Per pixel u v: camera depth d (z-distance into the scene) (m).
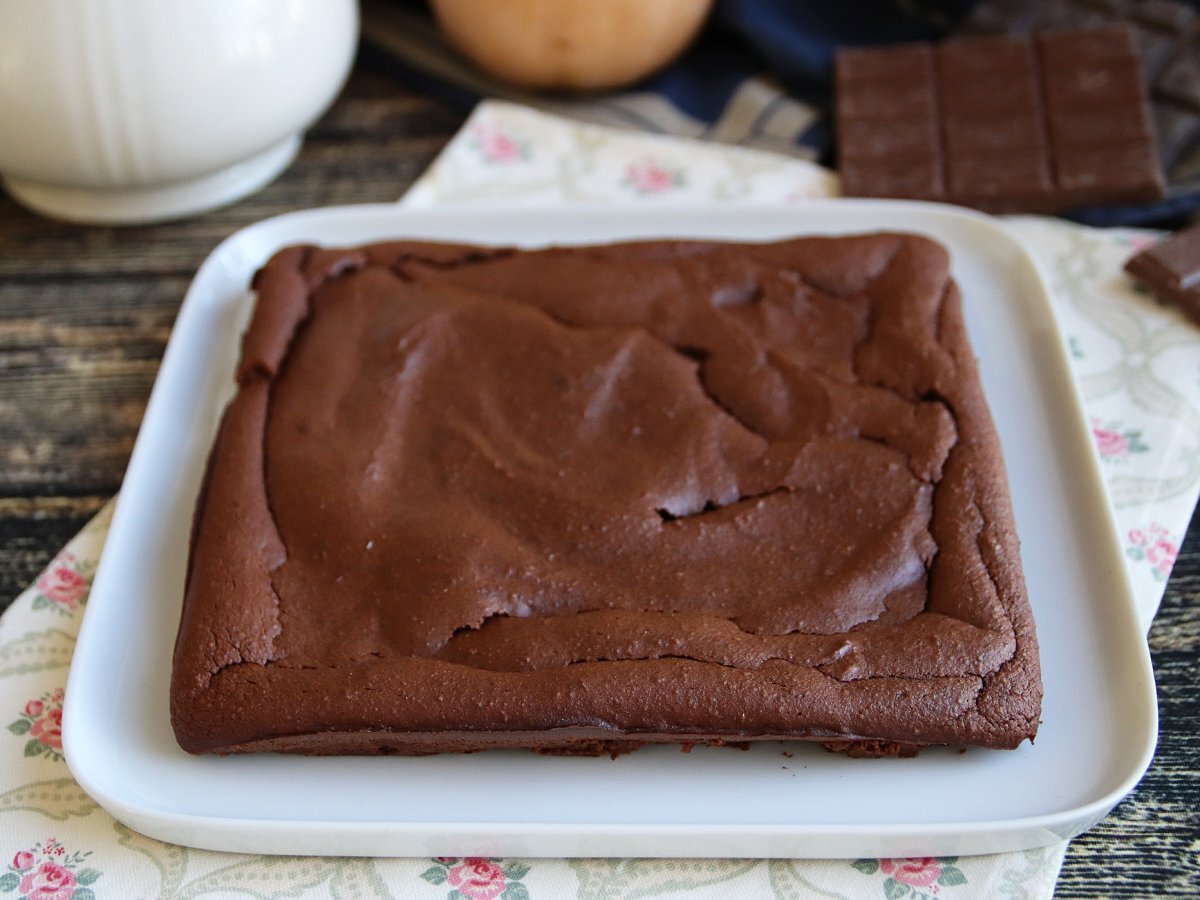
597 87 0.56
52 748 0.37
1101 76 0.51
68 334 0.48
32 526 0.43
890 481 0.38
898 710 0.35
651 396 0.40
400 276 0.44
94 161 0.48
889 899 0.34
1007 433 0.42
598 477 0.39
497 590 0.36
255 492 0.39
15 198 0.53
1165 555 0.40
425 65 0.57
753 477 0.39
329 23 0.50
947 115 0.52
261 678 0.36
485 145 0.53
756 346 0.41
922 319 0.42
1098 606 0.38
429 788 0.36
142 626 0.39
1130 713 0.36
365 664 0.36
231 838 0.35
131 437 0.45
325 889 0.35
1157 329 0.46
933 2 0.57
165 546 0.40
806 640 0.36
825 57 0.54
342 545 0.38
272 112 0.49
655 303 0.43
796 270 0.43
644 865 0.35
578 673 0.35
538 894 0.34
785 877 0.34
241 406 0.41
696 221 0.48
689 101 0.56
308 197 0.53
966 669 0.35
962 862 0.35
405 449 0.40
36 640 0.39
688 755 0.36
